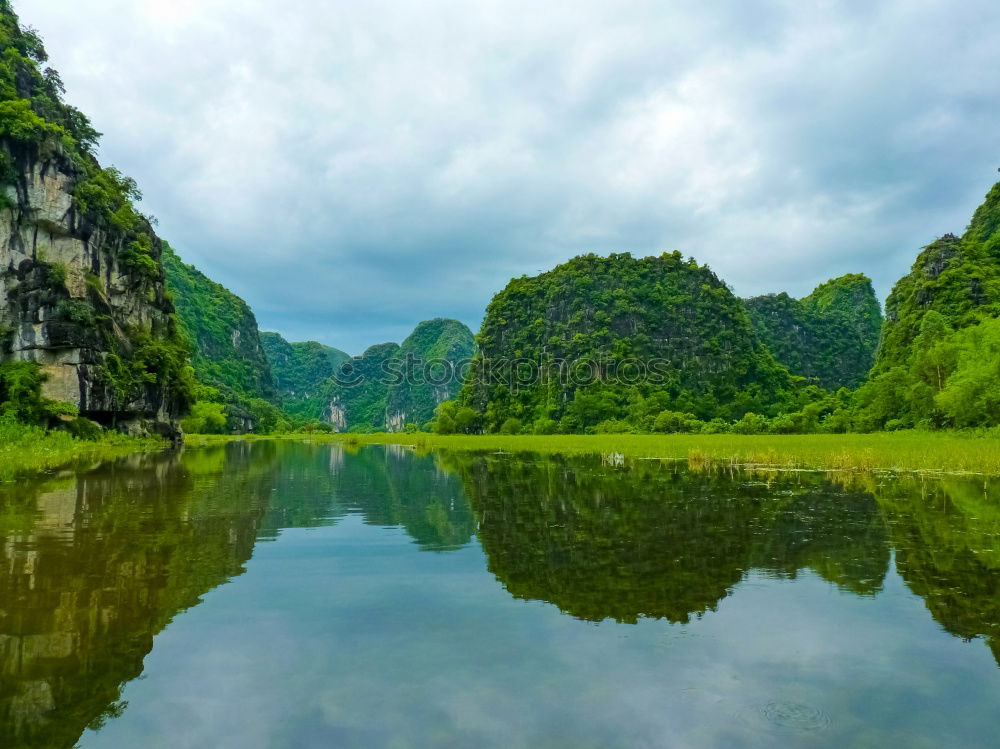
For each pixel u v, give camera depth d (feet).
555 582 27.12
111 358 148.46
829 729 14.92
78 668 18.12
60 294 137.08
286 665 18.38
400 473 83.05
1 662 18.52
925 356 197.16
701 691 16.84
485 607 23.71
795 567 29.58
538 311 440.86
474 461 109.19
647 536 37.01
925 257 317.01
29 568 28.96
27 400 124.26
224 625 21.63
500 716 15.44
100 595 24.91
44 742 14.23
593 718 15.35
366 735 14.57
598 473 78.07
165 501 51.29
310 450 171.32
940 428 179.63
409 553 32.68
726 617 22.66
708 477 69.77
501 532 38.29
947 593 25.49
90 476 71.31
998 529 38.45
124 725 14.99
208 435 339.36
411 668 18.20
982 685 17.24
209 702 16.14
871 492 55.52
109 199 160.66
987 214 338.95
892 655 19.27
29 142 134.00
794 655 19.22
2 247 129.90
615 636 20.77
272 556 31.68
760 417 258.78
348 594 25.27
